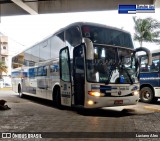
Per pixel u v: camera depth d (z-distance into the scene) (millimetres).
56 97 11992
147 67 14531
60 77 11266
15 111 10734
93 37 9859
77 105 10031
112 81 9789
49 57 12977
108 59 9938
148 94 14594
